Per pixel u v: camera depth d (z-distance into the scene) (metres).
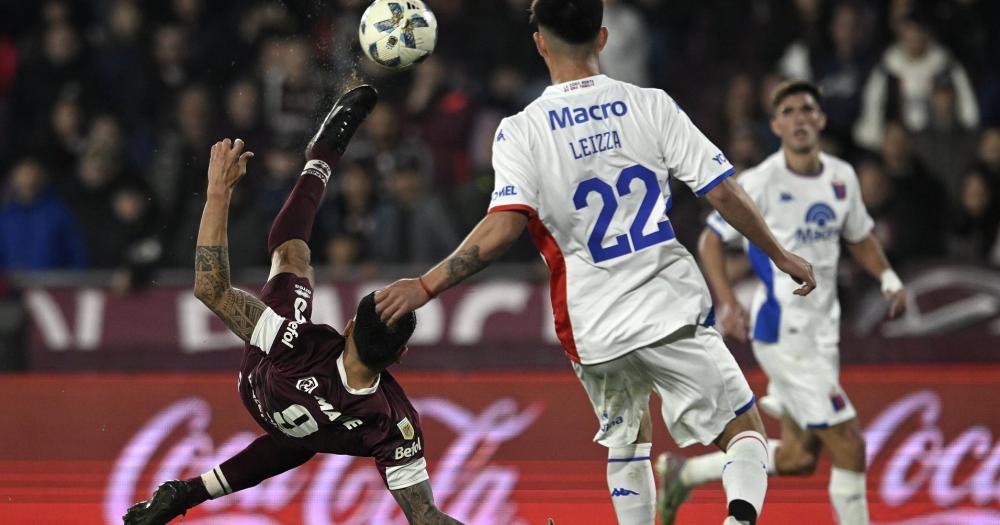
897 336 26.19
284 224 16.17
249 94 32.59
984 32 35.78
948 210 30.34
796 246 20.70
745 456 15.38
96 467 24.50
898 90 32.91
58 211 31.64
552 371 26.50
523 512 23.70
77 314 27.70
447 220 29.53
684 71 36.00
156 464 24.48
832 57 33.88
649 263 15.06
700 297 15.37
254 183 30.81
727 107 33.22
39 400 24.78
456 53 36.47
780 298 20.75
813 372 20.61
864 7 35.31
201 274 14.78
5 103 36.53
